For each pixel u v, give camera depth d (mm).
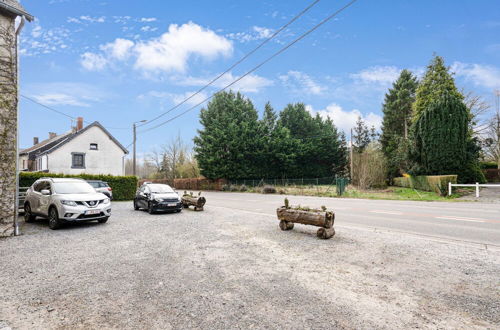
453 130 22906
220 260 5863
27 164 38281
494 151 35469
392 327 3266
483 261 5469
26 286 4617
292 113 53812
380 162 29500
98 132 33938
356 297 4051
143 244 7355
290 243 7152
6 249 6957
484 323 3320
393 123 46719
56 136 44812
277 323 3375
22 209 14859
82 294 4293
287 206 8781
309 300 3975
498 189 21797
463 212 12367
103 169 33938
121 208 16359
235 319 3484
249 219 11352
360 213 12898
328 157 50312
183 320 3488
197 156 44844
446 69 30531
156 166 67250
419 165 25672
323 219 7461
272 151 43312
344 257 5902
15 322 3518
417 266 5266
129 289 4453
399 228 9086
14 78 8984
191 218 11922
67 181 11055
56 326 3412
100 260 5984
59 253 6559
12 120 8852
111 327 3367
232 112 46344
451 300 3910
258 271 5164
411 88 45562
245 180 42219
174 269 5355
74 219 9531
